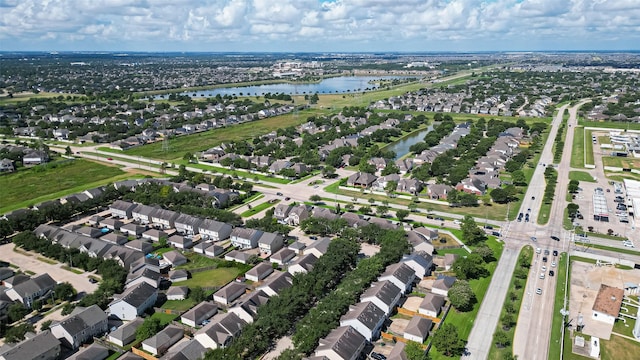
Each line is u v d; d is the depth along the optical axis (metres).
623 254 155.88
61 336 109.06
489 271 143.38
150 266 143.38
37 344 102.56
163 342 106.88
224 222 176.25
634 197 199.62
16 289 124.75
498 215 191.12
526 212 194.38
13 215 176.88
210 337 106.38
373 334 111.06
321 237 171.88
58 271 145.50
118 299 121.00
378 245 164.50
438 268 147.25
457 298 120.31
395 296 124.00
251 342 104.12
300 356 99.62
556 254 154.62
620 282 137.62
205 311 120.00
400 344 105.38
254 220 173.38
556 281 137.38
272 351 106.75
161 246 163.00
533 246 161.50
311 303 126.38
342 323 112.81
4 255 156.00
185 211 184.62
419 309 120.44
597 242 165.00
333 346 99.50
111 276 137.25
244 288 132.50
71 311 121.75
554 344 108.69
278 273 138.50
